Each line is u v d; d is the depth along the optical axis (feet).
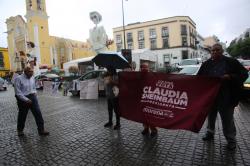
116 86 21.84
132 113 18.97
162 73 17.57
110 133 20.67
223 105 15.71
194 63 69.87
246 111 27.66
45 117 29.01
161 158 14.97
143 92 18.43
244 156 14.70
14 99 51.47
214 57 16.11
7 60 217.77
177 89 16.81
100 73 47.11
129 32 191.52
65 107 36.14
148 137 19.07
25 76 20.74
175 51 178.40
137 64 83.25
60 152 16.76
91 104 37.86
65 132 21.75
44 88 56.44
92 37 90.63
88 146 17.70
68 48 204.03
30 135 21.31
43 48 176.96
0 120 28.63
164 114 17.40
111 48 196.65
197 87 16.16
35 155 16.44
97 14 89.76
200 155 15.14
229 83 15.52
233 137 15.75
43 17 176.55
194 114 16.12
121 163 14.49
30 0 172.04
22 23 190.19
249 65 66.90
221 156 14.85
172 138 18.54
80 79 49.70
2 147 18.43
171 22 178.09
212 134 17.65
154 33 183.62
